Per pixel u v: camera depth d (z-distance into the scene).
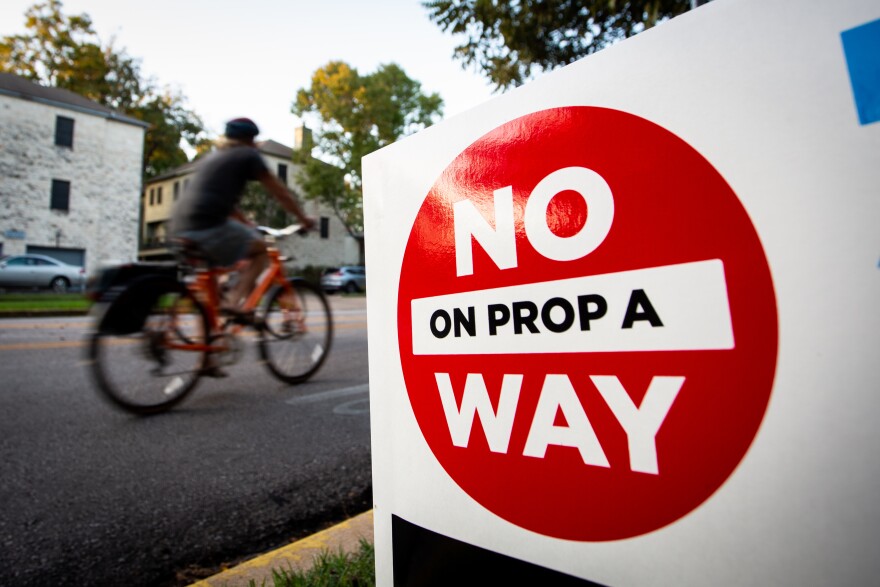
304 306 3.80
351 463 2.15
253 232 3.25
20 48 27.08
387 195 0.98
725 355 0.55
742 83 0.56
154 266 2.86
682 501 0.57
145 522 1.65
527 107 0.76
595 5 4.87
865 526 0.45
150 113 30.19
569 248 0.69
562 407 0.69
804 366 0.50
